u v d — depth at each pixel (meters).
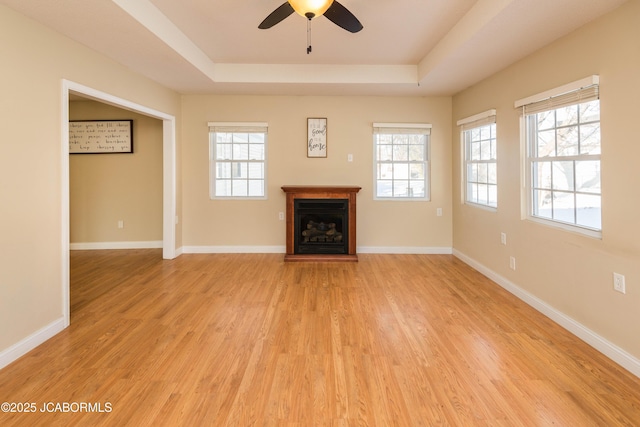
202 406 1.99
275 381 2.22
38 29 2.74
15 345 2.51
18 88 2.56
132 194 5.93
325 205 5.30
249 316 3.24
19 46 2.57
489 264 4.45
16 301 2.54
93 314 3.29
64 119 2.99
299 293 3.87
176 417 1.89
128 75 4.06
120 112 5.85
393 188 5.83
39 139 2.75
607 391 2.13
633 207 2.35
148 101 4.55
